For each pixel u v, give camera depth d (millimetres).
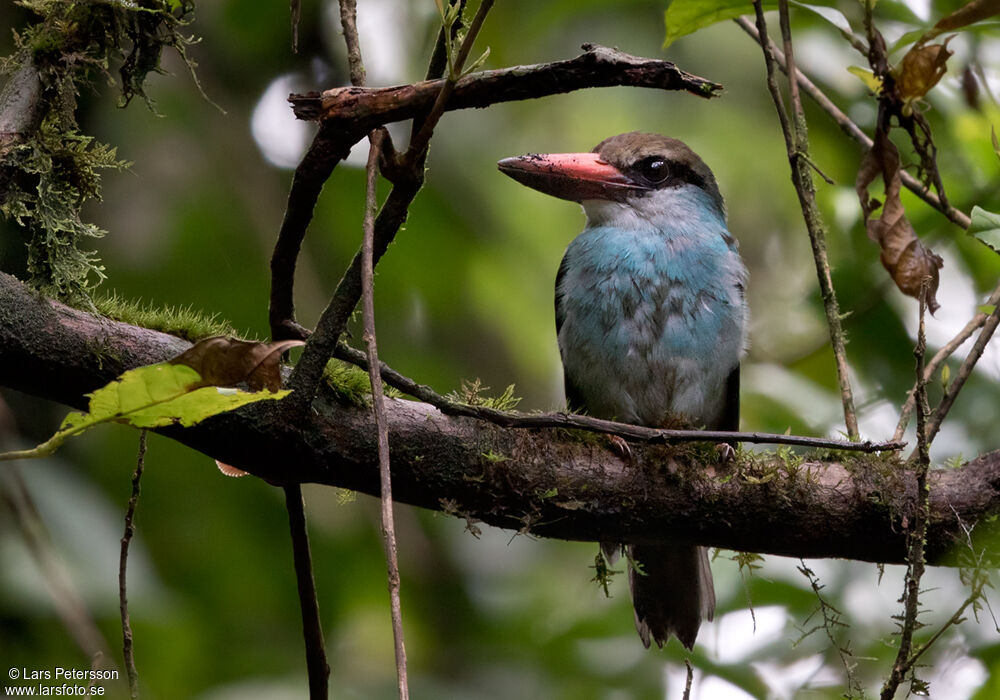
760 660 9055
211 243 10516
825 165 10547
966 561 6309
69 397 5512
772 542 6445
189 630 9367
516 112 12406
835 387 9688
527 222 12289
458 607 11445
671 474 6289
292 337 5957
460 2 5504
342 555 10680
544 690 10359
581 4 11078
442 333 12164
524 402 12289
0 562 8570
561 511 6199
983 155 9219
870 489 6316
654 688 9586
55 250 5629
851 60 10289
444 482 5949
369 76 10938
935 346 9227
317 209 10836
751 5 7371
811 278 11000
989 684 8688
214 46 10938
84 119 9766
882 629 8977
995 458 6340
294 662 10242
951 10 8719
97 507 9227
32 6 6035
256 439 5598
